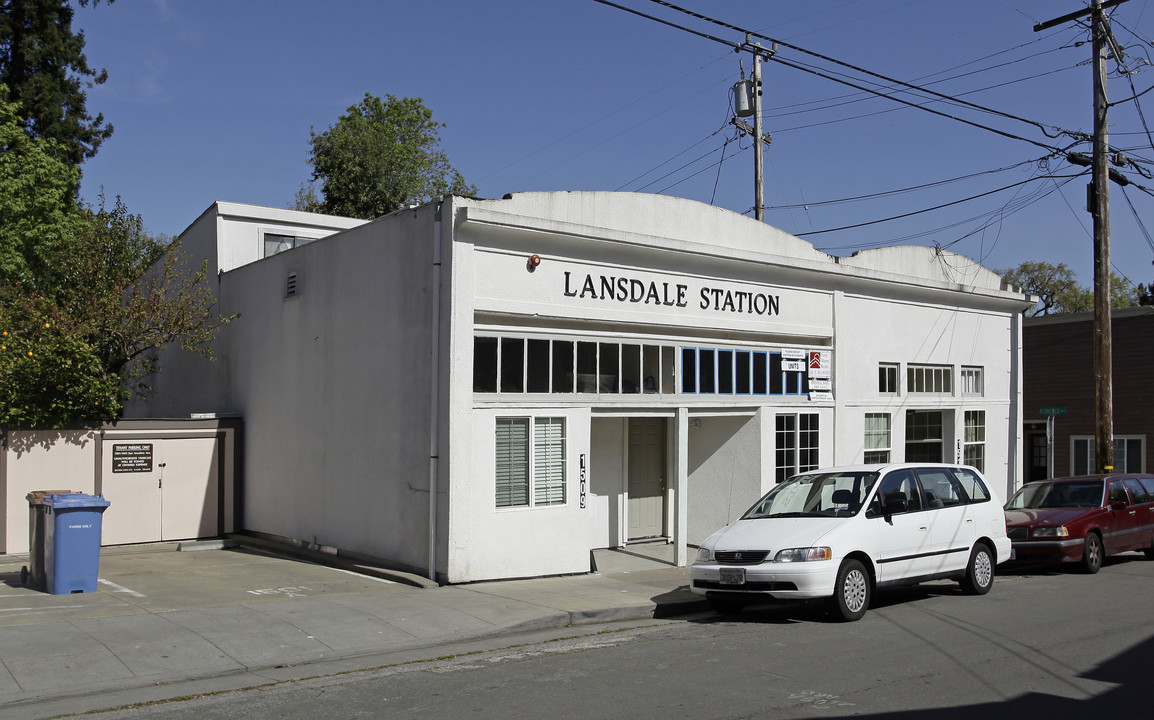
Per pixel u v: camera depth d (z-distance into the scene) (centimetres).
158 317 1686
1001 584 1364
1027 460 3097
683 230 1506
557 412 1315
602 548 1546
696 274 1521
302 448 1579
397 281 1338
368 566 1338
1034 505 1636
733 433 1633
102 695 726
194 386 2014
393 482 1326
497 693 723
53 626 914
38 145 2280
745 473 1611
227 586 1197
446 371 1220
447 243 1230
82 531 1125
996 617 1061
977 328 2098
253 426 1752
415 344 1289
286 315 1647
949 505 1209
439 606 1062
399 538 1305
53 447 1587
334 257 1505
